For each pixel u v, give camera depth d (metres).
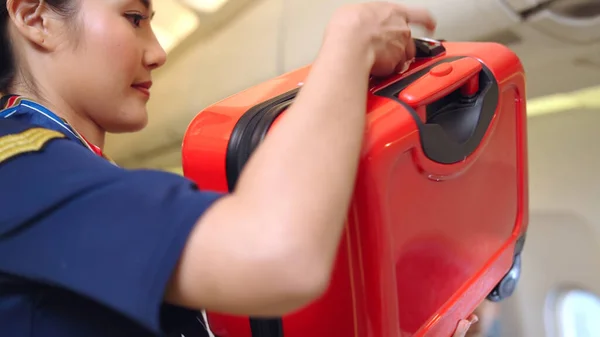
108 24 0.52
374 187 0.46
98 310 0.42
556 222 1.11
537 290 1.11
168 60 1.37
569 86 0.95
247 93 0.66
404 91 0.53
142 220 0.35
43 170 0.40
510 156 0.70
